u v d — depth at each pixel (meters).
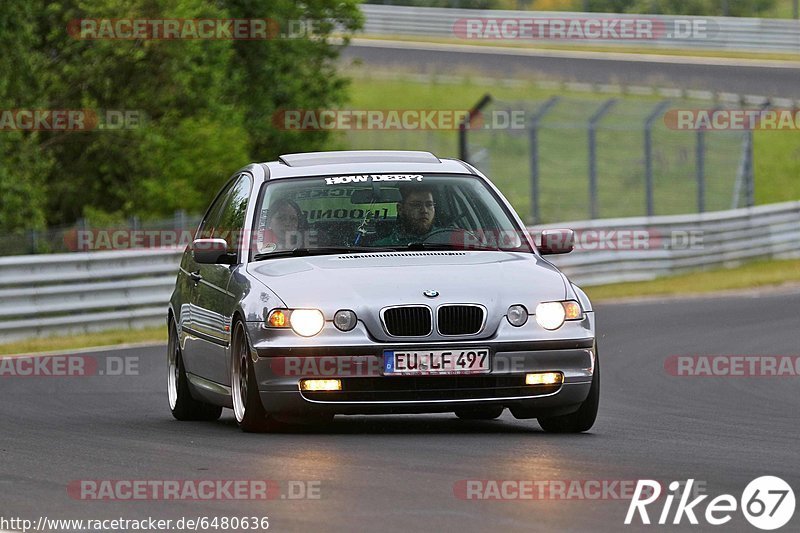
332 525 16.86
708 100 130.88
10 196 72.81
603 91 136.25
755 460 22.59
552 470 20.91
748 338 50.56
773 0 160.62
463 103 134.50
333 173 28.30
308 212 27.45
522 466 21.30
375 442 24.19
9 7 75.62
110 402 34.25
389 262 26.03
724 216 87.06
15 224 73.25
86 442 25.36
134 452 23.66
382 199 27.72
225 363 26.92
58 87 82.69
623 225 79.81
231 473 20.84
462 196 28.02
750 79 136.88
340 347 24.48
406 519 17.11
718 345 48.44
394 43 157.75
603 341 50.44
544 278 25.86
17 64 76.31
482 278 25.45
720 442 25.28
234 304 26.11
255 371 24.94
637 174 118.12
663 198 113.88
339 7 100.31
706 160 121.69
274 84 96.62
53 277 54.88
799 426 28.58
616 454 22.95
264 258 27.03
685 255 83.50
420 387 24.66
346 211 27.53
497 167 120.50
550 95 135.88
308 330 24.62
